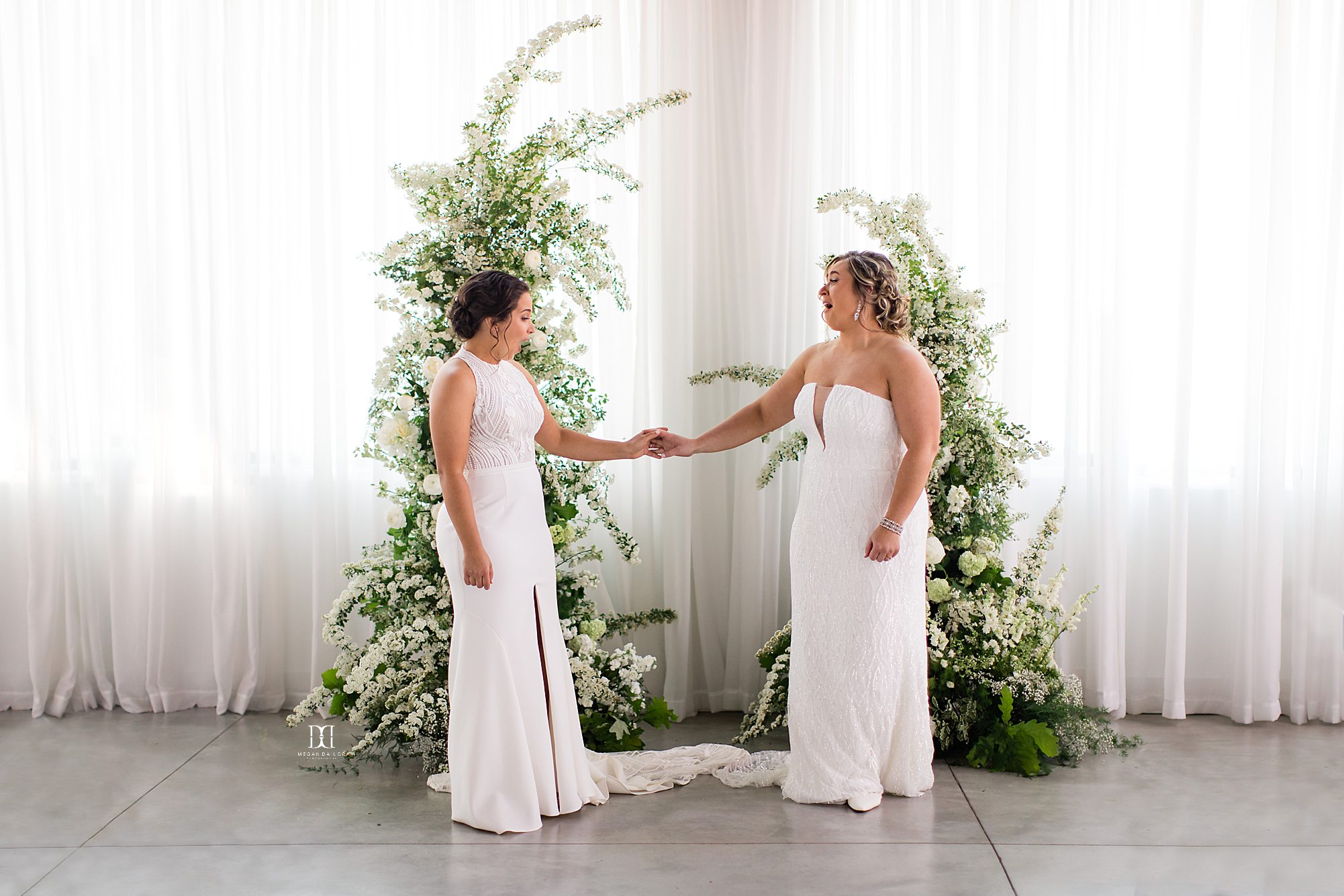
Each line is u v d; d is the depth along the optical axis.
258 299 4.09
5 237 4.02
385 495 3.62
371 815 3.10
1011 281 3.98
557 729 3.07
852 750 3.17
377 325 4.06
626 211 4.04
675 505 4.03
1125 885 2.63
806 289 4.07
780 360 4.04
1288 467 4.09
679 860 2.78
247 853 2.83
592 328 4.09
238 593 4.11
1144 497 4.11
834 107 4.01
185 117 3.99
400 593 3.48
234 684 4.14
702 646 4.18
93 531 4.15
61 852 2.85
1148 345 4.08
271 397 4.08
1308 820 3.05
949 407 3.59
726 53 4.07
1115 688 4.03
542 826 3.01
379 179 4.01
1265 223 3.95
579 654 3.54
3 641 4.15
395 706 3.50
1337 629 4.00
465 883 2.65
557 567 3.79
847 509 3.12
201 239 4.05
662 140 3.99
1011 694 3.53
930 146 4.00
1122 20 3.91
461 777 3.00
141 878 2.69
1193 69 3.91
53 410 4.05
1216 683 4.14
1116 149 3.94
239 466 4.05
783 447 3.83
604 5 4.00
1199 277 4.05
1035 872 2.70
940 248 3.99
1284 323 3.94
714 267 4.09
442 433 2.92
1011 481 3.71
